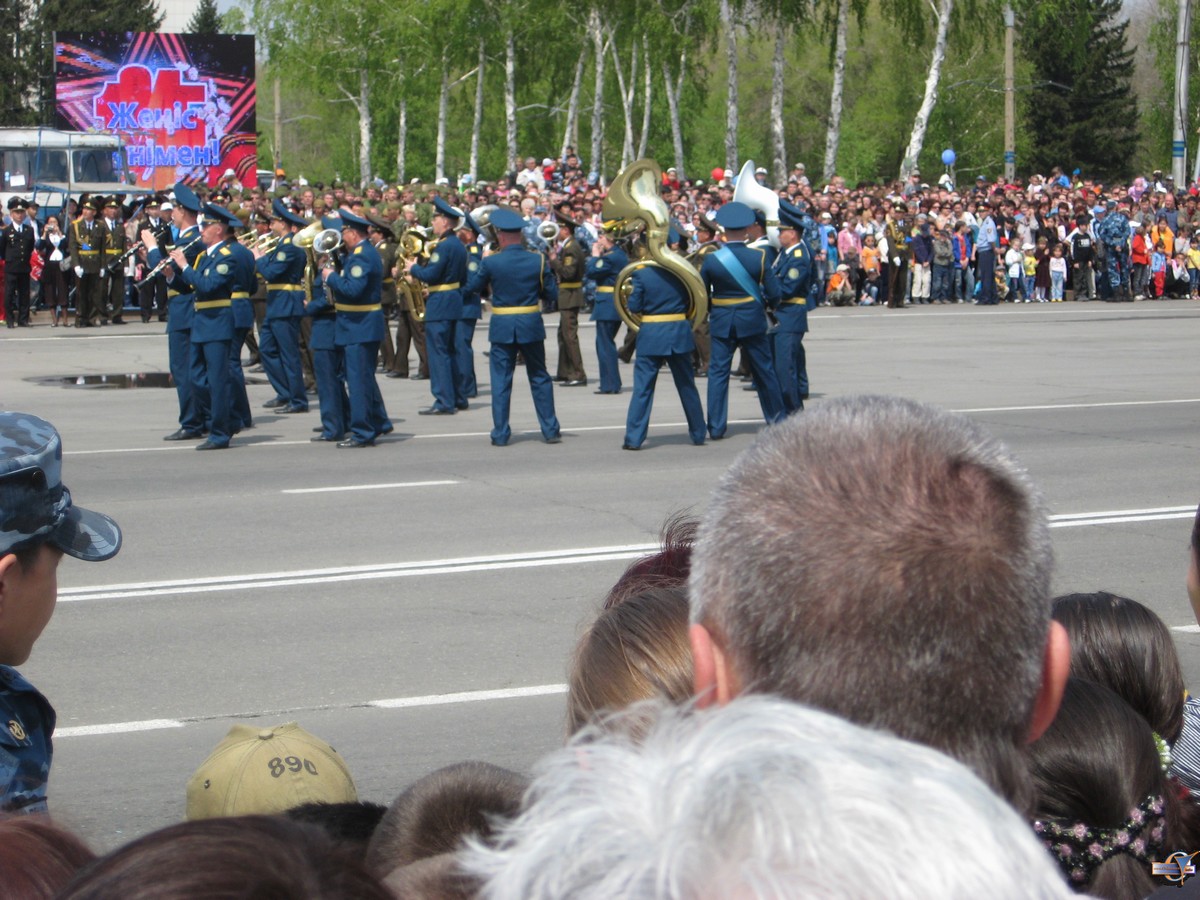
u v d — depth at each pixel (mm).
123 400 31375
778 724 1936
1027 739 3008
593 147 92500
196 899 2143
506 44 96812
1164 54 120750
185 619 14109
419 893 3145
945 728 2756
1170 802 4496
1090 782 4285
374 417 25953
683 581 5766
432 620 13992
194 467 23000
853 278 56344
